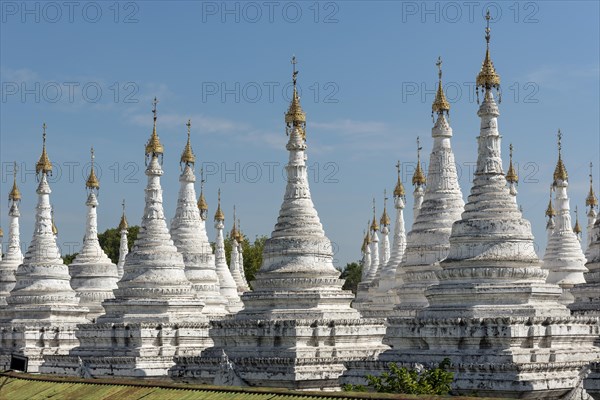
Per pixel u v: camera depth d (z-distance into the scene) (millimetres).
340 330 67375
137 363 77188
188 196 89562
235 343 69000
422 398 44219
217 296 88438
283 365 65562
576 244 80625
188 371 69312
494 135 61719
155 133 83625
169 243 82375
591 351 59156
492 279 59031
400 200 90938
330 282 69125
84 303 96125
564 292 78750
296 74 72250
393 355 59562
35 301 90875
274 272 69188
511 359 55875
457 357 57281
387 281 88625
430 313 59938
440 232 72312
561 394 56469
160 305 79875
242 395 49688
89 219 99312
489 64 62406
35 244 92500
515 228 59781
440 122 73500
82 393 55906
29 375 63406
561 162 82312
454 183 73625
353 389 56062
